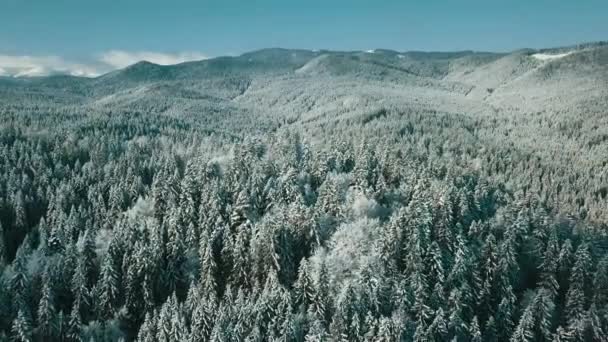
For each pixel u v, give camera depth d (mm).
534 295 85312
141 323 81000
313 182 115688
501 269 84188
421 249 83562
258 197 102938
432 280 81625
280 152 136750
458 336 71750
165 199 106188
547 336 76125
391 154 143000
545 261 90125
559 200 160625
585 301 84188
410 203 95625
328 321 74438
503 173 183125
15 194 125750
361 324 69562
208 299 80312
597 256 97688
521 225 100000
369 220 92188
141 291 82000
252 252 84312
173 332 69062
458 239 84625
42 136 199500
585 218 147625
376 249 83125
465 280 80000
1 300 79188
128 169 137000
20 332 69438
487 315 81000
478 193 119000
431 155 177500
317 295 74750
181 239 90750
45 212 126000
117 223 100375
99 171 144250
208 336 68750
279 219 90188
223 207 98375
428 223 90000
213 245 88000
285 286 82688
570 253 90062
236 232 91750
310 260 84812
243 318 70188
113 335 77125
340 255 84438
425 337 67875
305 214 91562
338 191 102125
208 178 114375
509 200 120750
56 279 84625
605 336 77375
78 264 82438
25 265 88062
